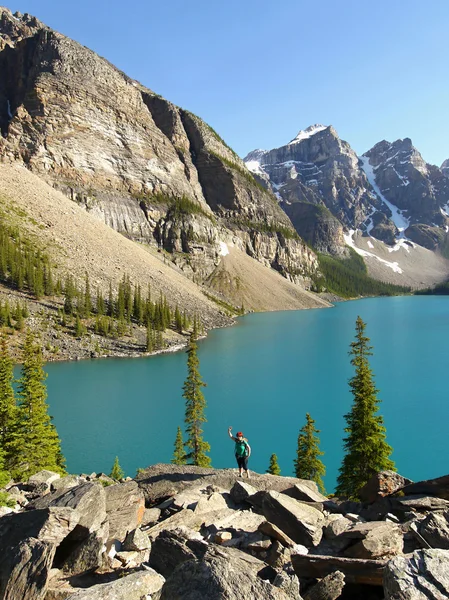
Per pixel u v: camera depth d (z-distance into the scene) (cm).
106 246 17200
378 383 8050
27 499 1642
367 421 3091
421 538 1056
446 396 7162
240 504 1507
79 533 1062
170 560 996
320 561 953
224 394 7594
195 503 1477
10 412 3509
